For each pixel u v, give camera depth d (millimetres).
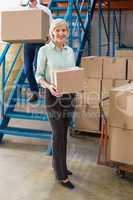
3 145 4227
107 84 4508
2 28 3482
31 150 4035
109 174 3316
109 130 3180
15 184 3061
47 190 2943
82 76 2926
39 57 2934
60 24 2854
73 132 4770
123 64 4402
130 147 3055
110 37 7336
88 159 3727
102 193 2896
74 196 2832
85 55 5910
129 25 7336
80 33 4715
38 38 3406
